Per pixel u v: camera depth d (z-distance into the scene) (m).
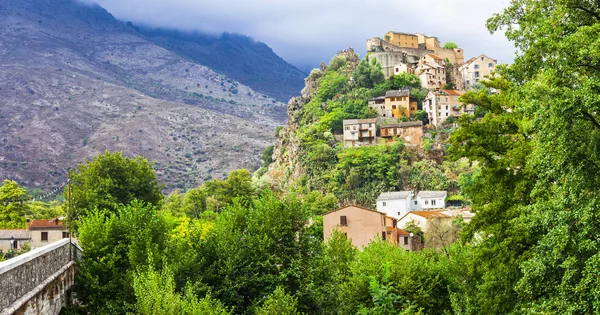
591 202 29.25
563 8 33.03
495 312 40.91
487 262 41.94
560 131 29.81
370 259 58.59
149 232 44.22
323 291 49.53
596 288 27.98
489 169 43.38
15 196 135.62
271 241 49.50
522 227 36.00
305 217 52.38
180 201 177.50
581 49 29.75
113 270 40.59
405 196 169.75
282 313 42.03
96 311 39.31
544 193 34.50
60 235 100.88
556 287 30.53
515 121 43.59
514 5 36.69
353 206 110.69
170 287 35.81
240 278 46.94
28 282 27.98
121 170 91.38
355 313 53.34
